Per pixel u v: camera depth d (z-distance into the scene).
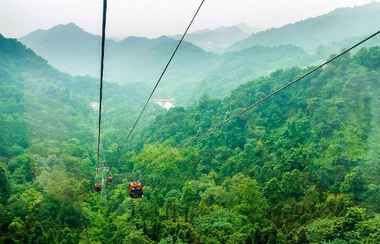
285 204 66.25
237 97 131.50
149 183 95.88
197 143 118.44
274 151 94.69
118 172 116.00
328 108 100.81
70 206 72.00
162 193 88.12
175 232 59.41
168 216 68.69
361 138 86.75
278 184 72.88
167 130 140.38
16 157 109.38
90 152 138.62
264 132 108.56
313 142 91.69
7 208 68.31
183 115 147.88
